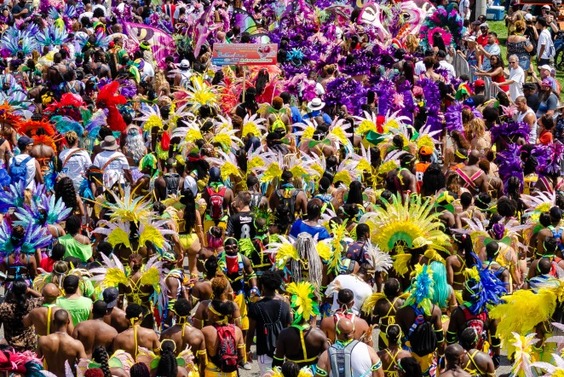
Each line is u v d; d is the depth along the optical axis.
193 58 38.94
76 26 39.47
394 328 15.33
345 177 23.25
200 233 21.64
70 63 33.44
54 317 15.70
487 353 16.28
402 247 18.08
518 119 29.20
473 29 44.25
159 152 25.98
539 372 16.14
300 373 14.51
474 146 26.27
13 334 16.36
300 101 31.59
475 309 16.34
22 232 18.86
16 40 37.50
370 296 16.30
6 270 18.98
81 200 22.58
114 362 14.77
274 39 38.66
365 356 14.48
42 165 24.34
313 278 17.75
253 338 19.00
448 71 33.78
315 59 35.38
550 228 19.59
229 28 42.62
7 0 45.31
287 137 25.80
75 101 27.75
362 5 40.47
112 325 15.91
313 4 42.09
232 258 18.06
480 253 19.22
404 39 39.72
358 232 18.33
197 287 17.28
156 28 39.56
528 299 16.12
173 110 28.34
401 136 25.08
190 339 15.77
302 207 21.59
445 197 20.66
